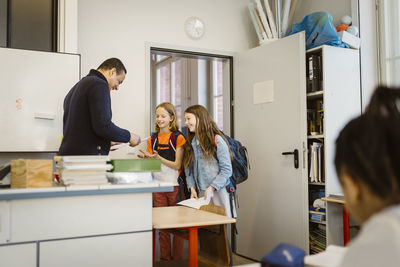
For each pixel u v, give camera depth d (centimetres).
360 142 59
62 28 323
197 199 280
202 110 302
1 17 308
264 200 379
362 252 55
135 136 243
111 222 184
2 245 163
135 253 189
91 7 368
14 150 304
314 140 352
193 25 414
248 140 403
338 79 334
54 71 318
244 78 411
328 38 334
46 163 174
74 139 224
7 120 303
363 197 61
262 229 380
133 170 192
